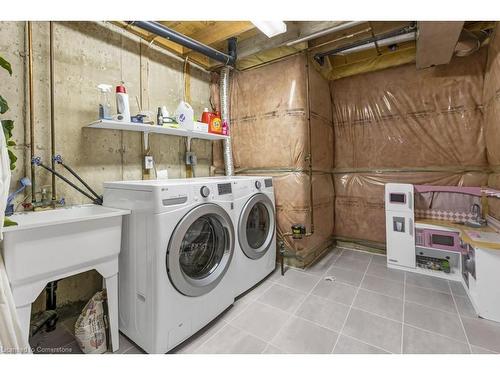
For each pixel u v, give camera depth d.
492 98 2.10
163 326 1.35
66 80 1.75
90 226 1.31
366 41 2.37
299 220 2.57
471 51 2.28
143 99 2.24
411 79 2.76
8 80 1.51
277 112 2.67
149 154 2.28
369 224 3.06
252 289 2.15
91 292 1.89
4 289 1.02
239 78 2.96
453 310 1.78
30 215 1.44
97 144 1.93
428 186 2.56
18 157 1.54
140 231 1.42
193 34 2.53
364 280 2.30
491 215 2.19
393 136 2.88
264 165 2.78
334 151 3.30
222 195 1.77
